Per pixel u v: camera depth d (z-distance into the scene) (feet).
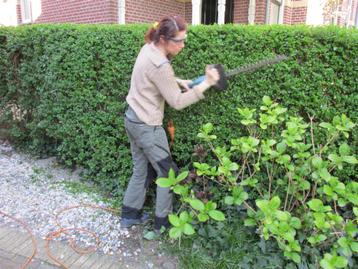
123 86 10.34
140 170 9.16
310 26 8.59
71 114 11.74
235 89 9.05
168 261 8.27
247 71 8.72
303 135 8.77
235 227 8.84
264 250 7.97
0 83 14.44
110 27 10.28
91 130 11.23
